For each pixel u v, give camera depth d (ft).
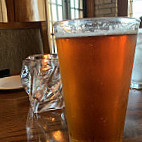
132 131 0.69
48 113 0.89
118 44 0.49
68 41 0.51
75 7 6.38
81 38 0.49
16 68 2.69
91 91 0.51
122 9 6.46
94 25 0.48
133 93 1.10
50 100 0.90
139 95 1.07
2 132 0.71
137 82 1.17
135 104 0.94
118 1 6.47
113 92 0.52
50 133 0.70
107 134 0.55
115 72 0.50
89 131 0.55
